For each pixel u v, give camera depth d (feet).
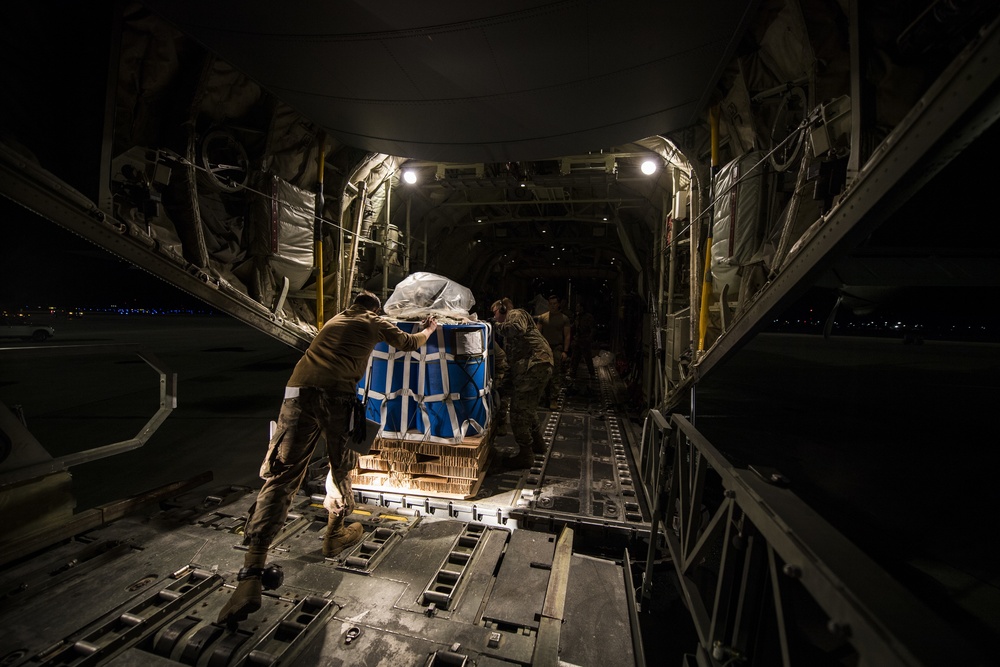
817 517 3.84
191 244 12.13
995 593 8.02
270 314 14.56
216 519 10.44
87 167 9.38
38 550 8.79
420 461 11.64
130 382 29.71
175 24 9.08
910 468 14.79
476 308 39.96
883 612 2.52
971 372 44.42
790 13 8.94
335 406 8.68
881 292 12.59
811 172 8.38
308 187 16.08
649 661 7.11
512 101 11.79
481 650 6.81
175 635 6.79
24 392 25.80
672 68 10.24
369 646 6.84
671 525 8.10
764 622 4.72
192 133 11.55
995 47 4.34
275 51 9.91
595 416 20.65
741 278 12.39
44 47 8.93
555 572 8.71
